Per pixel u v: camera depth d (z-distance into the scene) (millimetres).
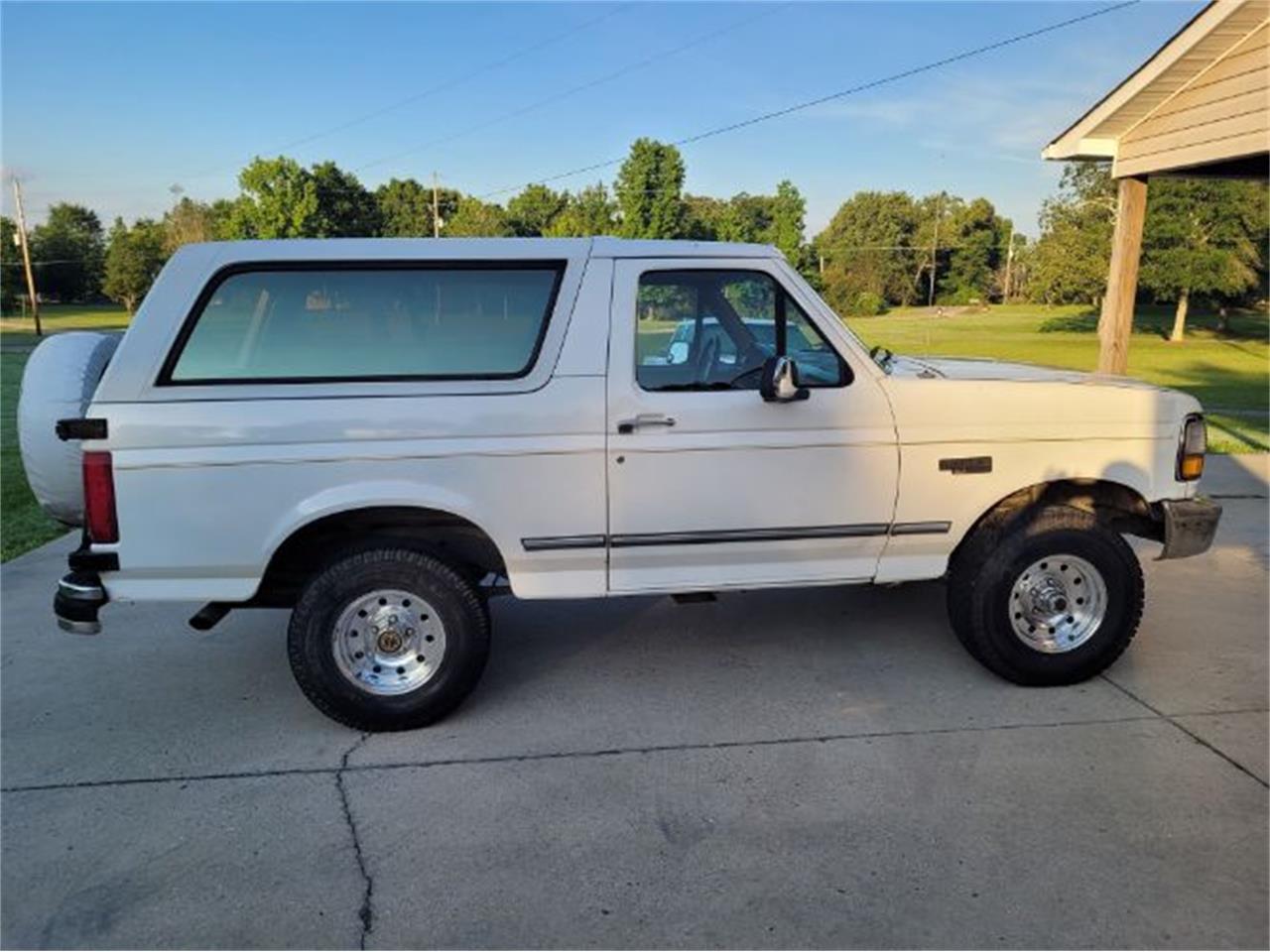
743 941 2553
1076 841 2977
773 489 3871
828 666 4398
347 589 3707
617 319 3764
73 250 92875
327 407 3584
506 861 2938
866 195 93562
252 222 58719
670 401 3768
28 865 2959
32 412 3730
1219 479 8820
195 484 3537
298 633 3721
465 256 3707
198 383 3559
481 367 3723
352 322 3662
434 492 3656
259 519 3584
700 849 2979
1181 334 41844
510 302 3738
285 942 2586
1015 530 4023
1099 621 4098
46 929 2656
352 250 3662
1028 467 4027
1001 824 3076
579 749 3650
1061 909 2650
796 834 3047
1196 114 9242
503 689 4207
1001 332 50688
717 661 4480
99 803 3311
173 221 85000
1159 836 2994
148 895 2797
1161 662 4398
